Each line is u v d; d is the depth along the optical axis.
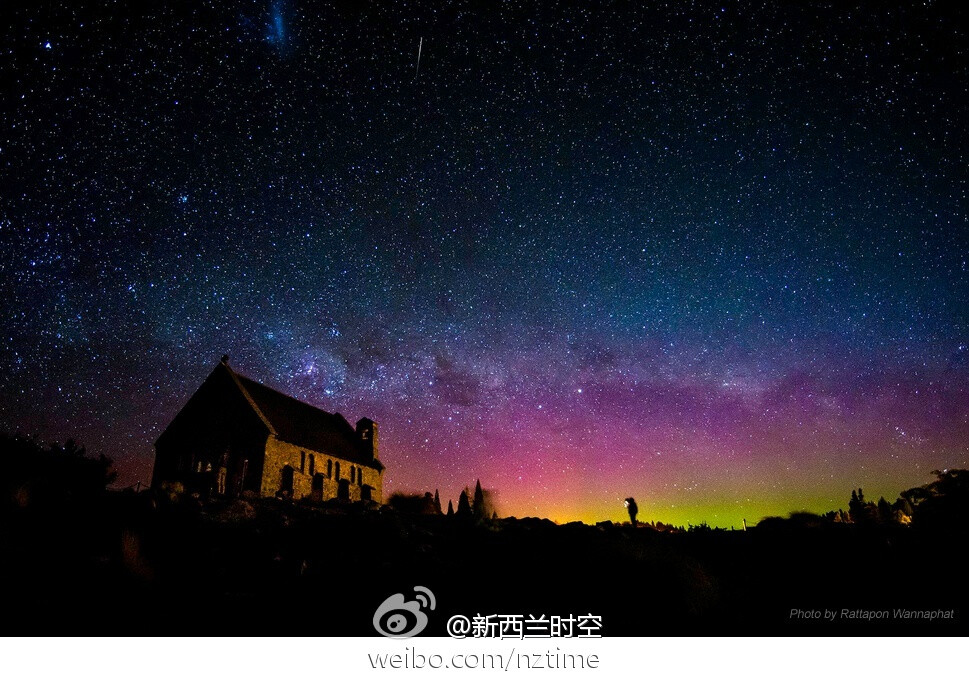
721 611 11.26
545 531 19.14
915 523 17.28
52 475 15.53
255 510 18.02
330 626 9.83
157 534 13.64
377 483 39.47
